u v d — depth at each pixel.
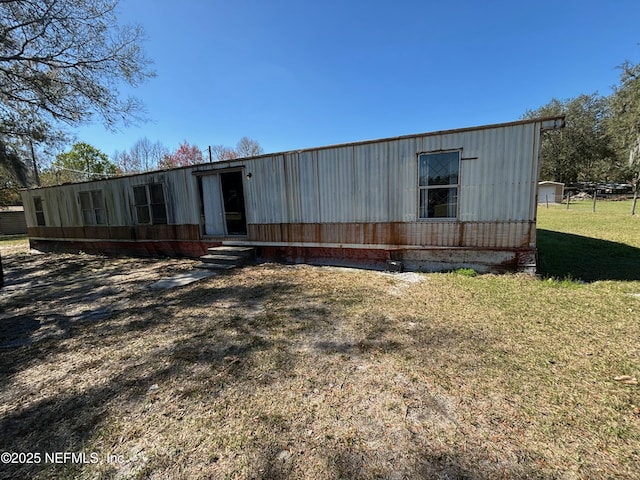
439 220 5.68
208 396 2.38
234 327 3.69
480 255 5.45
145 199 9.51
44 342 3.62
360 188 6.34
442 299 4.28
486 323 3.43
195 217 8.66
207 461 1.78
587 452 1.70
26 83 8.82
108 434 2.04
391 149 5.93
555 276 5.14
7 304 5.32
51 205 11.95
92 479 1.70
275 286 5.35
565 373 2.43
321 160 6.66
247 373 2.67
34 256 11.31
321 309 4.13
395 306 4.10
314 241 7.01
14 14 7.60
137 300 5.06
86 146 36.22
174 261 8.62
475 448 1.76
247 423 2.06
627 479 1.53
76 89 9.14
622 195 27.89
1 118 9.44
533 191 4.95
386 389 2.35
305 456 1.77
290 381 2.52
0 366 3.08
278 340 3.28
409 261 6.07
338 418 2.06
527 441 1.79
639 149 15.78
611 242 7.90
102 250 10.89
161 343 3.38
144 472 1.73
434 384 2.38
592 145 29.88
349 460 1.72
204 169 8.22
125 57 9.29
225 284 5.69
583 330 3.15
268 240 7.58
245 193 7.73
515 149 4.97
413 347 2.97
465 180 5.38
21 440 2.03
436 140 5.50
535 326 3.29
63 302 5.26
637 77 18.34
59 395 2.52
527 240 5.09
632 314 3.48
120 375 2.77
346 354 2.91
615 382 2.30
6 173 12.46
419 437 1.86
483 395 2.22
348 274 6.02
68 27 8.07
